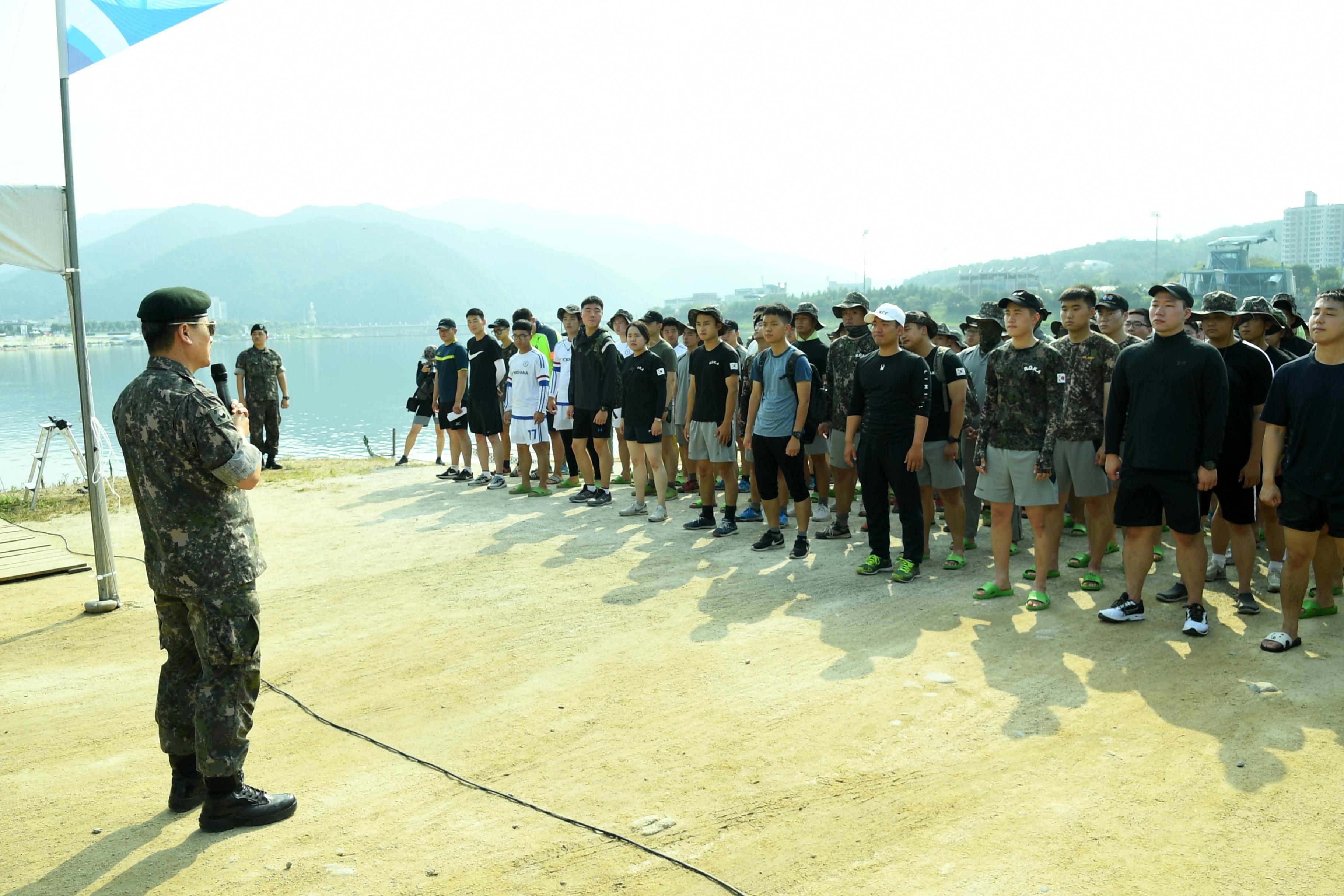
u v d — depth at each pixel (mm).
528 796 3596
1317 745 3805
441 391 12273
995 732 4066
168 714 3438
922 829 3266
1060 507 6418
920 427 6426
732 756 3898
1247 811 3316
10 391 66875
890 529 8492
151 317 3287
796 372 7219
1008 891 2871
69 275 6203
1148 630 5371
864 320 7953
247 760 3967
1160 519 5371
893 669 4891
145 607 6484
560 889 2939
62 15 6121
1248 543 5566
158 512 3197
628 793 3596
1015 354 5891
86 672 5184
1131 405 5336
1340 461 4582
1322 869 2939
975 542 7832
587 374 9891
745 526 8859
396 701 4641
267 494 11406
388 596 6645
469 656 5301
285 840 3277
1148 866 2994
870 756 3873
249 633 3322
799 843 3199
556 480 11875
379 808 3514
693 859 3105
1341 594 5992
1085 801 3436
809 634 5523
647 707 4477
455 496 10945
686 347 10453
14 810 3537
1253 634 5227
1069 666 4855
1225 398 5008
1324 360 4660
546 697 4645
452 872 3045
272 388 13953
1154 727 4062
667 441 10406
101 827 3398
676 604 6234
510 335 12047
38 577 7316
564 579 6988
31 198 5988
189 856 3168
